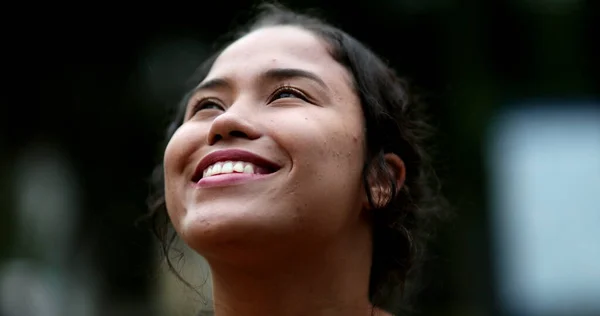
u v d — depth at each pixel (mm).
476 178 8859
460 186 8805
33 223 11133
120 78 10430
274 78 2447
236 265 2283
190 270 4066
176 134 2463
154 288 10242
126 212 10578
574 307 10773
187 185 2389
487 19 9703
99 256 10688
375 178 2539
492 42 10188
